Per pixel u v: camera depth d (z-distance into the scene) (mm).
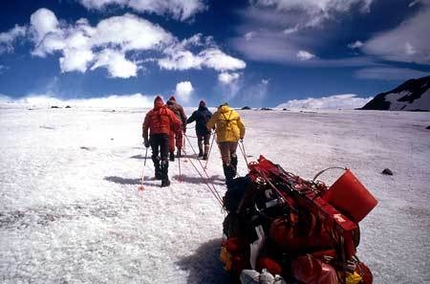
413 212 7848
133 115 34969
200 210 7141
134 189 8461
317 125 30203
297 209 4246
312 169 11695
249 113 47656
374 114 54312
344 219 3980
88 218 6492
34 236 5664
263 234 4191
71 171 10016
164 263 4961
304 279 3738
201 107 13039
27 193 7828
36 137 16438
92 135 18188
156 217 6660
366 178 10859
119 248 5340
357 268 4074
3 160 10969
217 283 4523
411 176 11609
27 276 4508
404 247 5926
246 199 4707
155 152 9297
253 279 3766
